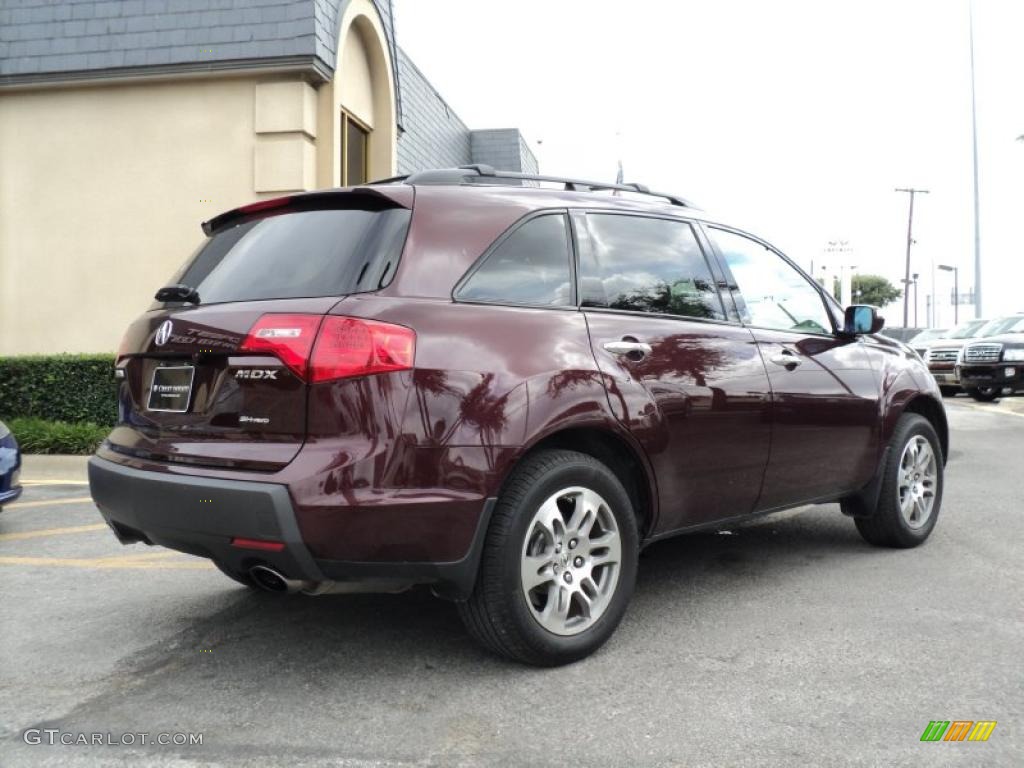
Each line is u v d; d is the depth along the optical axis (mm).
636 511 3699
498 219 3363
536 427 3111
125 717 2896
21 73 10461
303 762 2576
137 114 10578
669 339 3688
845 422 4531
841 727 2773
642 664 3305
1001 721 2809
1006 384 16109
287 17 10000
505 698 3006
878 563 4738
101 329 10711
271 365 2926
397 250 3096
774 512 4277
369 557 2857
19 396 9453
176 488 2979
